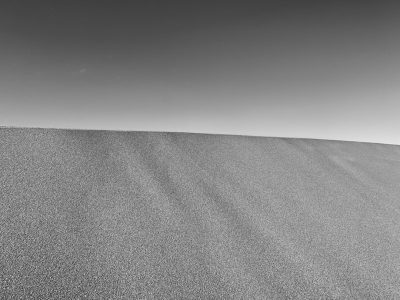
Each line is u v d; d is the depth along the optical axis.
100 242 3.28
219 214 4.23
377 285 3.39
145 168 4.96
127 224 3.64
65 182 4.18
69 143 5.17
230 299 2.87
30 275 2.71
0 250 2.91
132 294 2.74
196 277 3.07
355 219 4.73
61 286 2.67
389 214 5.05
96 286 2.74
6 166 4.21
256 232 4.00
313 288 3.20
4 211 3.43
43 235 3.21
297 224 4.34
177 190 4.58
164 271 3.07
